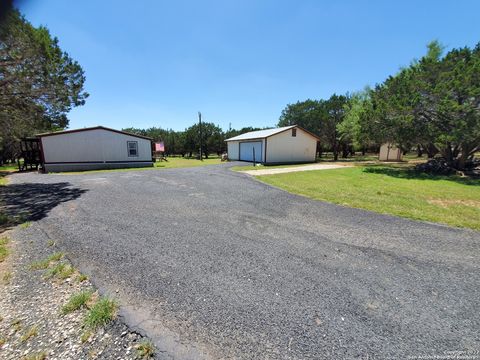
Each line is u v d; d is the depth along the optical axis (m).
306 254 3.27
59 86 9.27
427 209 5.43
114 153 17.33
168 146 38.91
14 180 10.41
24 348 1.72
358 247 3.48
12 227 4.32
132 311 2.12
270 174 11.90
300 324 1.98
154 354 1.68
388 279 2.65
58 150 15.23
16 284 2.53
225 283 2.58
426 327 1.95
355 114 19.84
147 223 4.55
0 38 6.82
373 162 21.31
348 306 2.21
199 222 4.62
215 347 1.75
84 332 1.88
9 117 9.31
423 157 29.39
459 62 11.01
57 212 5.27
